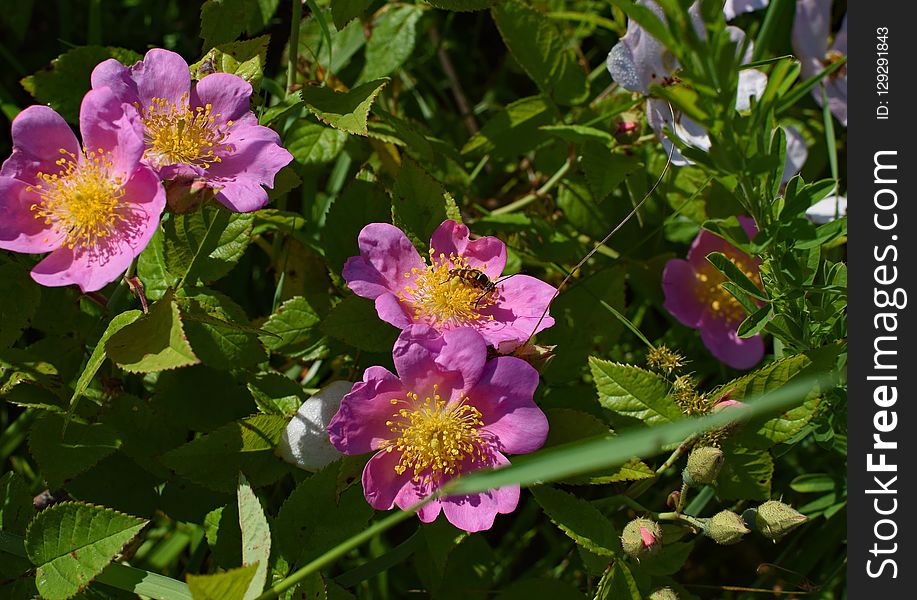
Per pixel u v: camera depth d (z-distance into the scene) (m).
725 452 0.49
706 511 0.56
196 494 0.51
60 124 0.48
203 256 0.50
